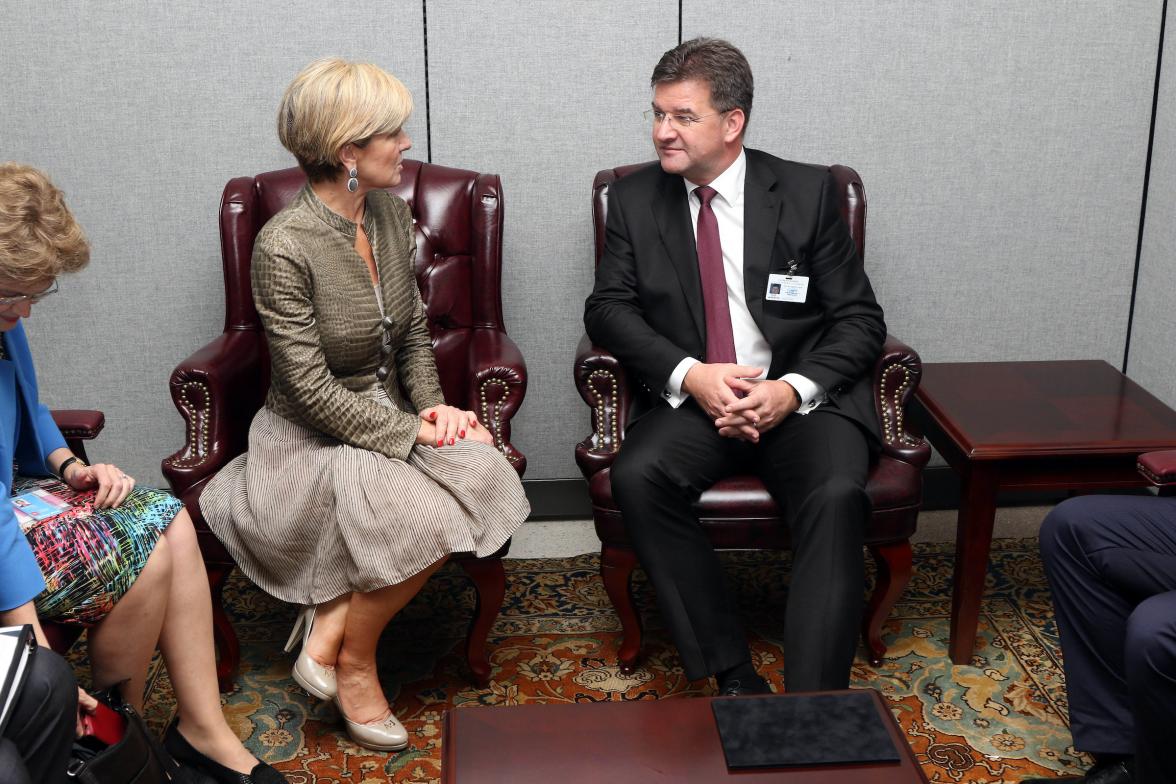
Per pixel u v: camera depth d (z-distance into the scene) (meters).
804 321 2.43
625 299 2.46
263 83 2.83
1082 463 2.33
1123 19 2.86
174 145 2.87
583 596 2.75
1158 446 2.30
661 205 2.47
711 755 1.49
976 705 2.29
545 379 3.12
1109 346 3.15
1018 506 3.21
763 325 2.42
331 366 2.19
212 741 2.02
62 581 1.81
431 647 2.53
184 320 3.02
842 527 2.11
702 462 2.29
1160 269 2.93
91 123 2.84
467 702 2.32
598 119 2.91
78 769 1.58
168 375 3.07
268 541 2.12
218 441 2.30
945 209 3.00
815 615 2.04
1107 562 1.93
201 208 2.93
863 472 2.21
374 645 2.15
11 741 1.42
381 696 2.19
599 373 2.42
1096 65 2.89
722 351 2.45
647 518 2.20
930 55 2.87
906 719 2.25
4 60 2.78
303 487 2.11
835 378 2.32
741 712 1.58
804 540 2.12
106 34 2.77
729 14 2.83
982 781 2.07
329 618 2.15
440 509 2.07
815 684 1.99
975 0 2.83
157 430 3.12
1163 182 2.91
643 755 1.49
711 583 2.21
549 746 1.51
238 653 2.37
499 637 2.56
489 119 2.89
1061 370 2.84
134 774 1.65
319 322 2.13
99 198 2.90
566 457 3.19
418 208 2.61
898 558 2.34
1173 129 2.84
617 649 2.52
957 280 3.07
